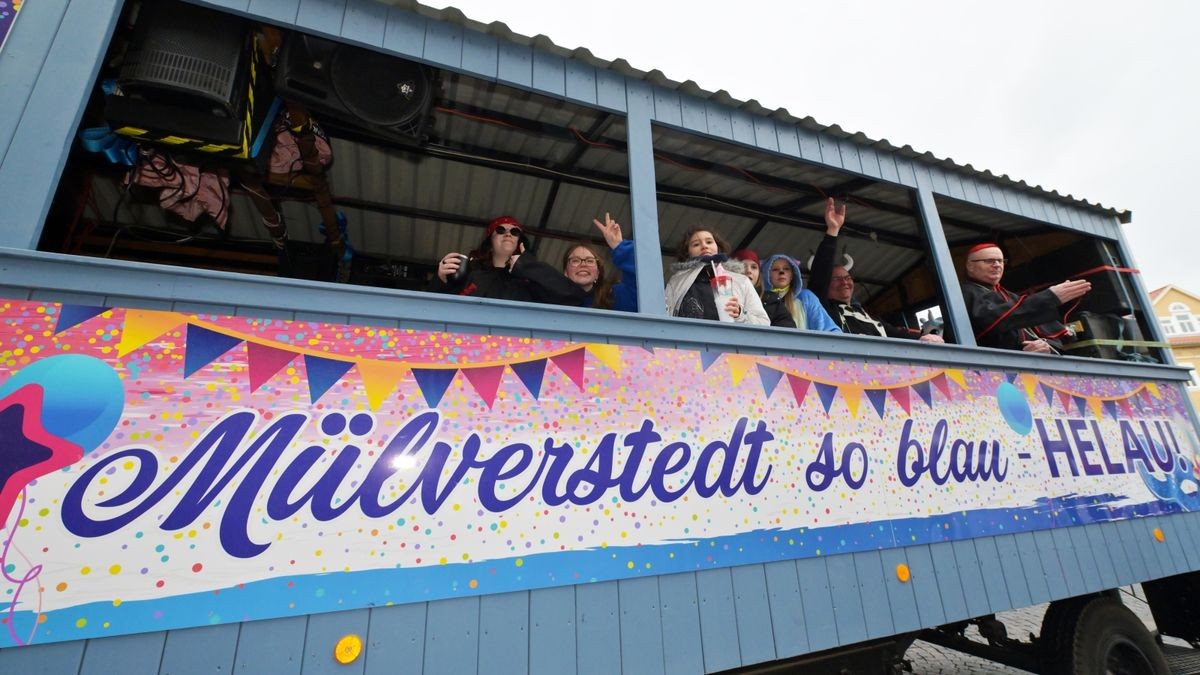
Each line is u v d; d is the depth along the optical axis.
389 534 1.57
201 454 1.46
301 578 1.46
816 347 2.49
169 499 1.40
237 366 1.57
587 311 2.04
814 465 2.28
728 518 2.03
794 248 4.98
